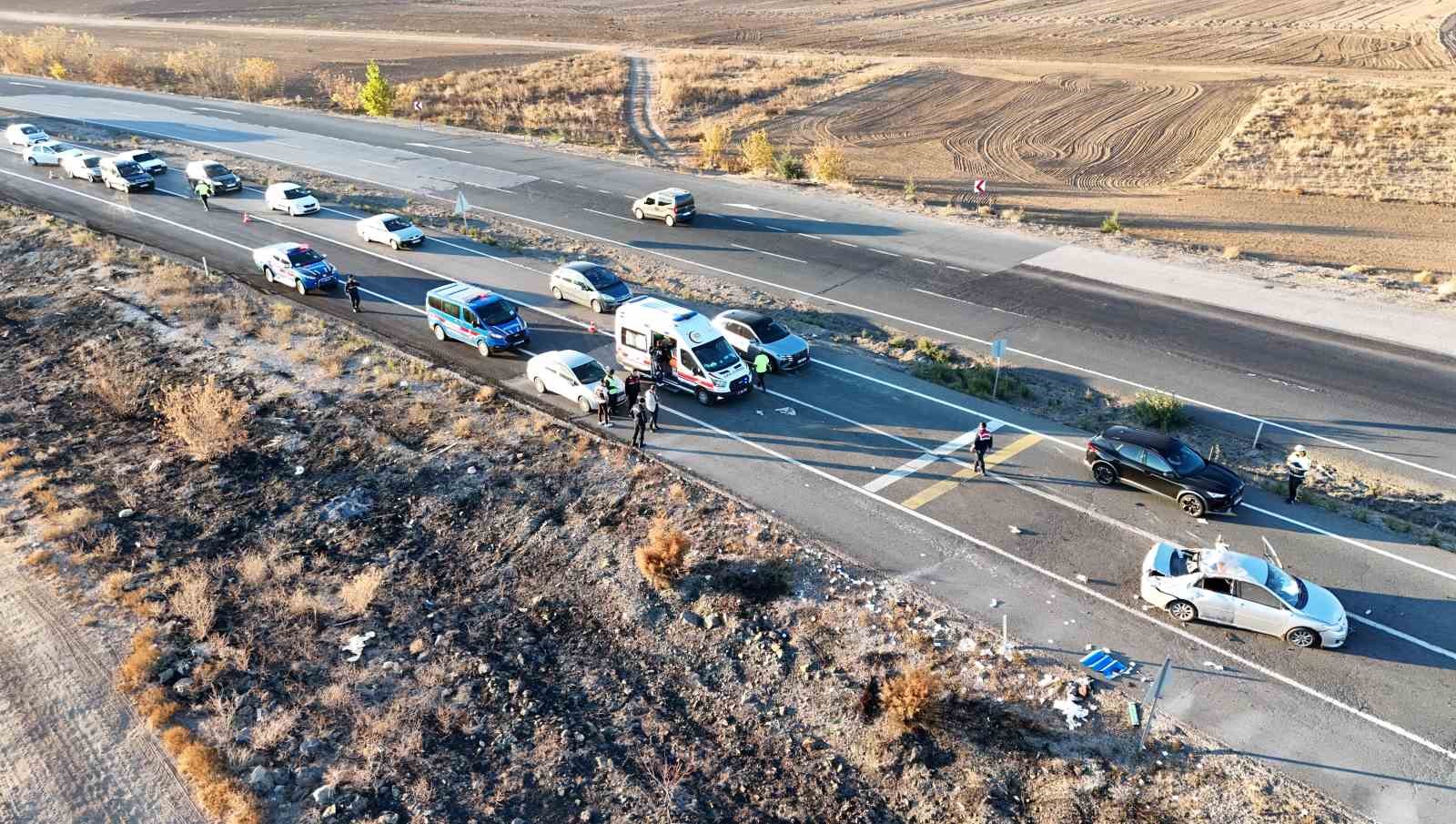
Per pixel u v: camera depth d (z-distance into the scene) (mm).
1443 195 50438
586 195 51938
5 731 16641
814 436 26344
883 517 22375
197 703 17266
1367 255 41844
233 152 59500
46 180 52688
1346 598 19328
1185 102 72625
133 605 19797
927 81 83125
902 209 49250
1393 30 95375
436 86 86625
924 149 65688
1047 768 15586
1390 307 34500
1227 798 14883
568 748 16312
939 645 18234
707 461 25000
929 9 127812
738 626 18922
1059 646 18141
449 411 27750
